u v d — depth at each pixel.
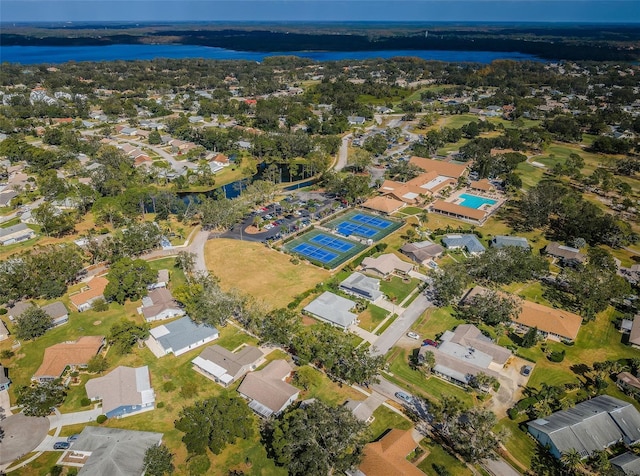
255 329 110.81
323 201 190.88
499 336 108.12
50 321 111.19
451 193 199.25
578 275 120.69
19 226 163.25
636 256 145.62
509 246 135.12
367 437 76.56
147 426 84.50
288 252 148.50
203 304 109.69
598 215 159.88
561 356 100.50
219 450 78.12
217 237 160.00
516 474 75.38
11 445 80.50
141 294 123.44
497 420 85.00
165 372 97.94
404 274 135.12
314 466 70.81
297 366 99.75
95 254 143.50
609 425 81.81
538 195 166.62
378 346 105.19
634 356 102.25
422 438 82.06
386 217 175.62
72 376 97.00
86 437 78.75
